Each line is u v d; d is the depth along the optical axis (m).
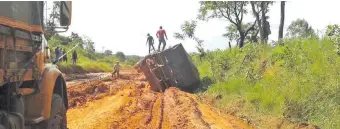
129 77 32.16
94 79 30.25
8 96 5.95
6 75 5.70
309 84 11.46
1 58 5.58
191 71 19.86
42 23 7.10
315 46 14.15
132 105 15.23
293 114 10.77
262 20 24.70
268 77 14.19
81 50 55.38
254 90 13.79
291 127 9.97
